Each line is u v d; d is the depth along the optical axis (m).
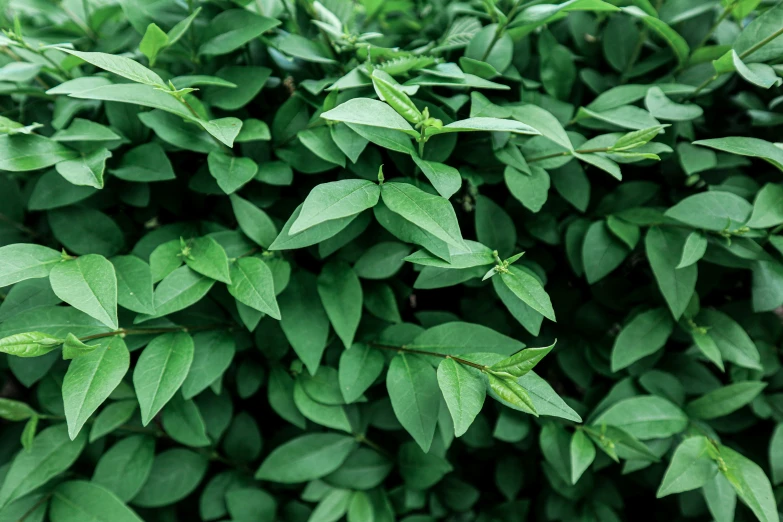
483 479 0.48
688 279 0.37
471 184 0.39
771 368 0.41
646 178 0.43
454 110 0.36
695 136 0.42
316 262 0.40
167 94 0.34
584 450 0.37
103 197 0.38
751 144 0.34
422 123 0.31
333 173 0.40
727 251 0.37
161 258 0.34
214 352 0.37
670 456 0.40
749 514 0.41
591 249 0.38
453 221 0.30
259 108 0.42
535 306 0.32
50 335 0.31
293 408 0.40
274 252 0.36
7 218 0.39
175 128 0.36
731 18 0.43
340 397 0.38
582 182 0.39
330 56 0.39
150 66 0.36
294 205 0.40
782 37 0.36
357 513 0.42
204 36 0.38
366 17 0.46
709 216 0.36
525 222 0.40
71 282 0.31
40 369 0.36
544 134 0.35
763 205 0.35
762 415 0.40
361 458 0.43
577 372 0.42
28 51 0.39
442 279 0.35
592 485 0.43
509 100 0.40
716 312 0.39
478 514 0.46
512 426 0.40
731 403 0.38
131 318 0.35
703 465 0.36
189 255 0.35
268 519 0.42
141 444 0.40
